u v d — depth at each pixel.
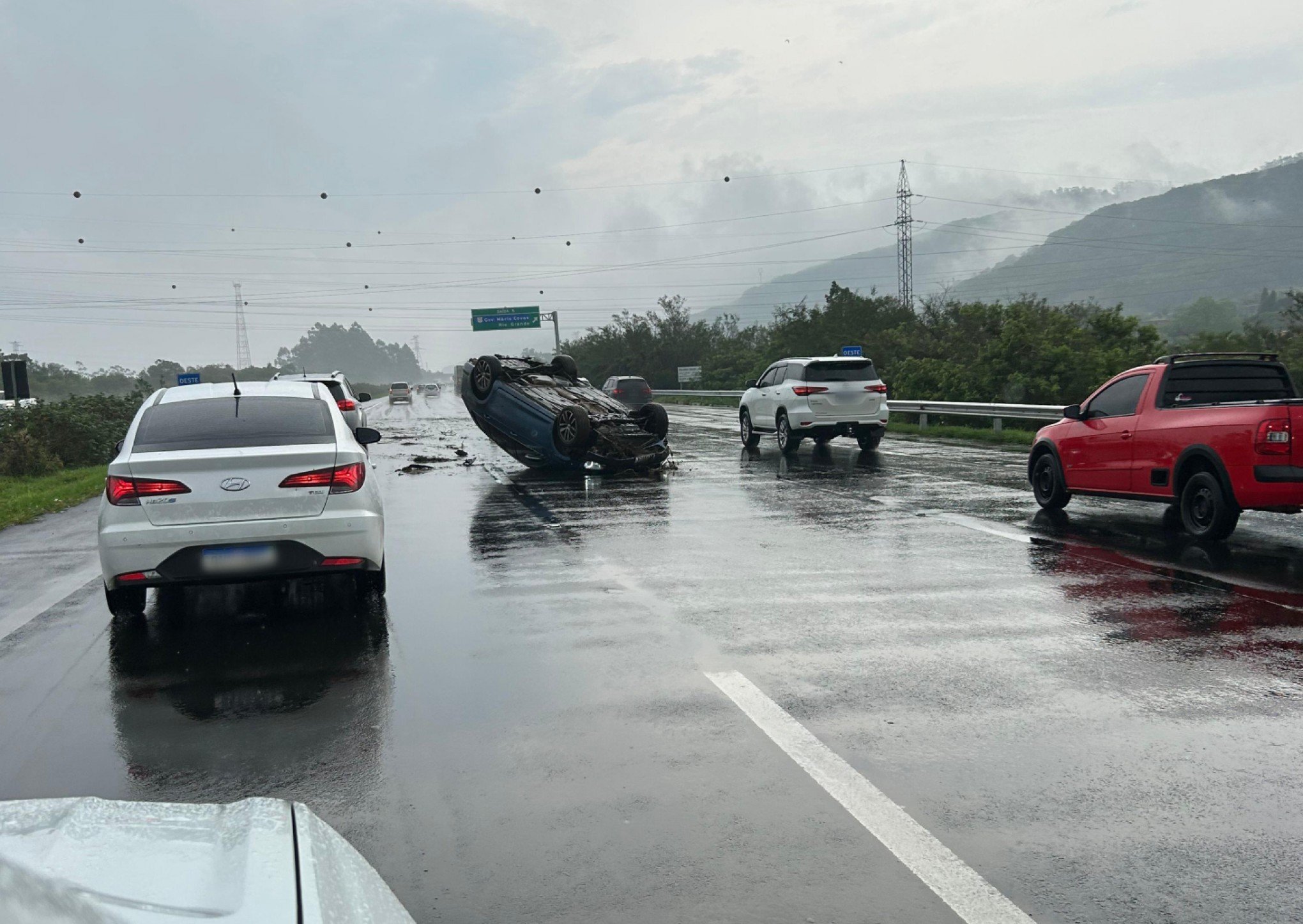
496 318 79.50
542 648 6.27
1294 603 7.18
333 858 2.01
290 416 7.34
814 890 3.24
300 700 5.35
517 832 3.71
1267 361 10.41
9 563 10.30
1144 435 10.25
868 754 4.42
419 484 16.73
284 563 6.71
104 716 5.18
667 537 10.52
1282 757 4.33
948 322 37.97
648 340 72.44
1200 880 3.28
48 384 68.06
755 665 5.80
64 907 1.53
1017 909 3.11
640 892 3.25
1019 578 8.16
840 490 14.30
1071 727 4.72
